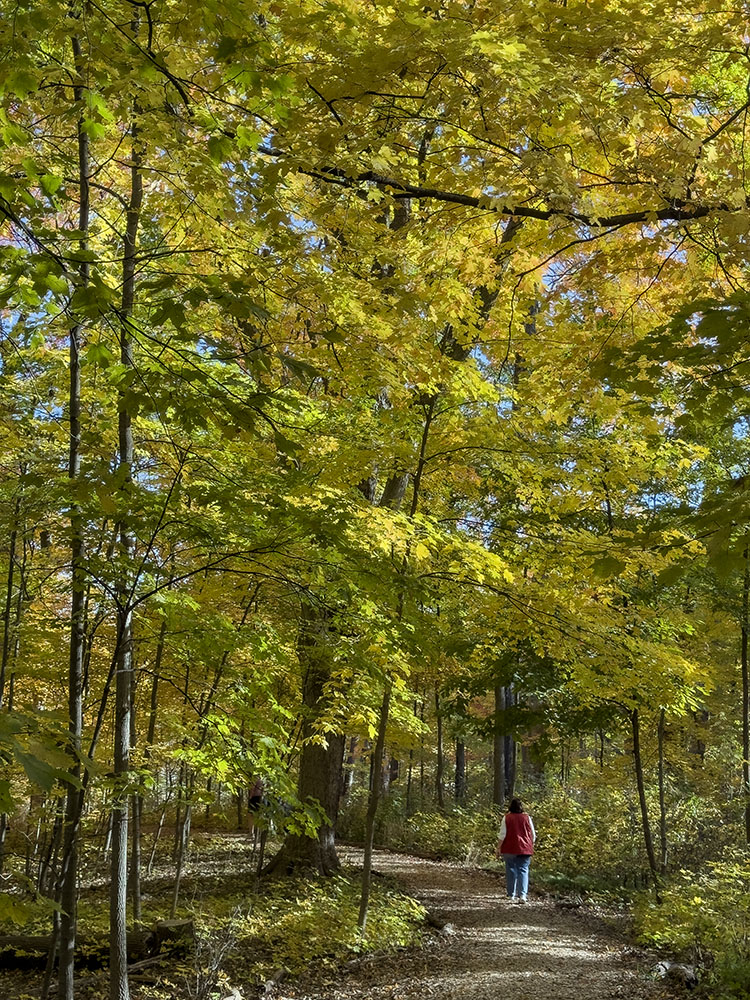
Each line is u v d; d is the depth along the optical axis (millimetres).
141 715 10766
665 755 14242
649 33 4461
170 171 4586
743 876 7957
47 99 4340
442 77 4520
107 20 3574
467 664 13148
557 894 11344
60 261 3139
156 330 5332
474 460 8156
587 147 5293
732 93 6566
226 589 6816
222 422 3549
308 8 4785
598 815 13391
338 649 5934
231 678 6652
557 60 4434
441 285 6137
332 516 4820
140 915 7934
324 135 4504
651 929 8102
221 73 4613
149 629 5582
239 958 6902
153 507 4562
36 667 7219
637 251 5512
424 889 11273
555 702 12609
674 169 4746
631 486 7922
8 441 5500
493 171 4691
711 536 3508
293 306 5738
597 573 4023
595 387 6406
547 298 6211
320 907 8297
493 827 15977
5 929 7230
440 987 6547
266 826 5191
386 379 6289
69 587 4965
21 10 3264
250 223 5090
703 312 3912
